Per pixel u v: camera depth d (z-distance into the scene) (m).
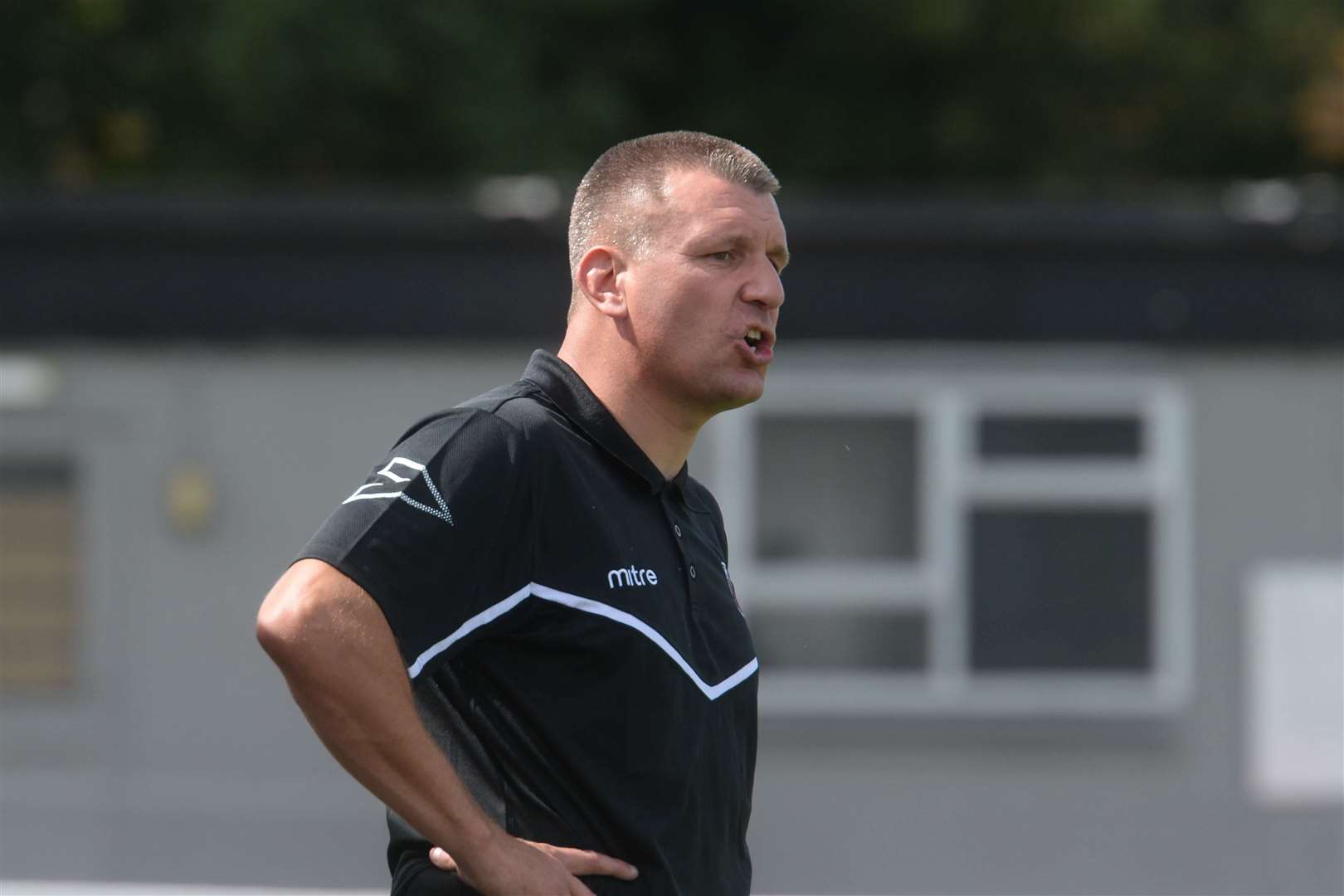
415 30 50.41
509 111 51.72
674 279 8.50
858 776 30.20
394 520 7.70
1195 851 30.09
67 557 29.88
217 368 29.67
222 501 29.78
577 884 7.82
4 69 53.56
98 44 53.53
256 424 29.75
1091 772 30.20
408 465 7.89
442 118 50.97
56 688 29.88
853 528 30.14
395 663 7.59
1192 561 30.19
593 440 8.51
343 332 29.45
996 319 29.66
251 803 29.59
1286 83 59.62
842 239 29.33
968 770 30.22
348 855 29.58
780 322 29.61
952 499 29.95
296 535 29.77
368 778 7.66
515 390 8.52
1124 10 55.84
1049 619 30.22
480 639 7.99
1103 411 29.92
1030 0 56.31
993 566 30.20
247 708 29.75
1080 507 30.11
